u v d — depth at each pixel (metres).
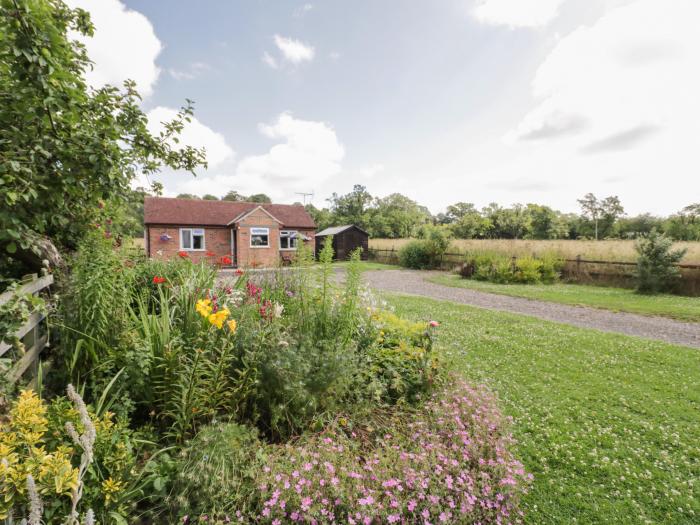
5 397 1.91
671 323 7.80
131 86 3.25
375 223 50.81
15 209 2.43
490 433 2.61
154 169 3.99
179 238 21.34
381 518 1.79
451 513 1.88
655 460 2.80
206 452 1.93
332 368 2.67
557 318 8.22
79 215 3.69
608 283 13.95
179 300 3.47
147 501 1.94
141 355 2.40
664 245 11.91
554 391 4.05
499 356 5.22
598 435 3.12
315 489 1.86
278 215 25.38
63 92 2.40
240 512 1.75
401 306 8.96
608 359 5.14
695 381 4.36
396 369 3.28
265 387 2.62
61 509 1.55
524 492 2.21
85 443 1.33
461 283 14.83
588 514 2.23
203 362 2.52
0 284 2.88
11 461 1.32
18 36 2.11
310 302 3.76
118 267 3.32
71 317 2.78
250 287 3.92
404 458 2.12
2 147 2.43
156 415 2.49
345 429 2.66
